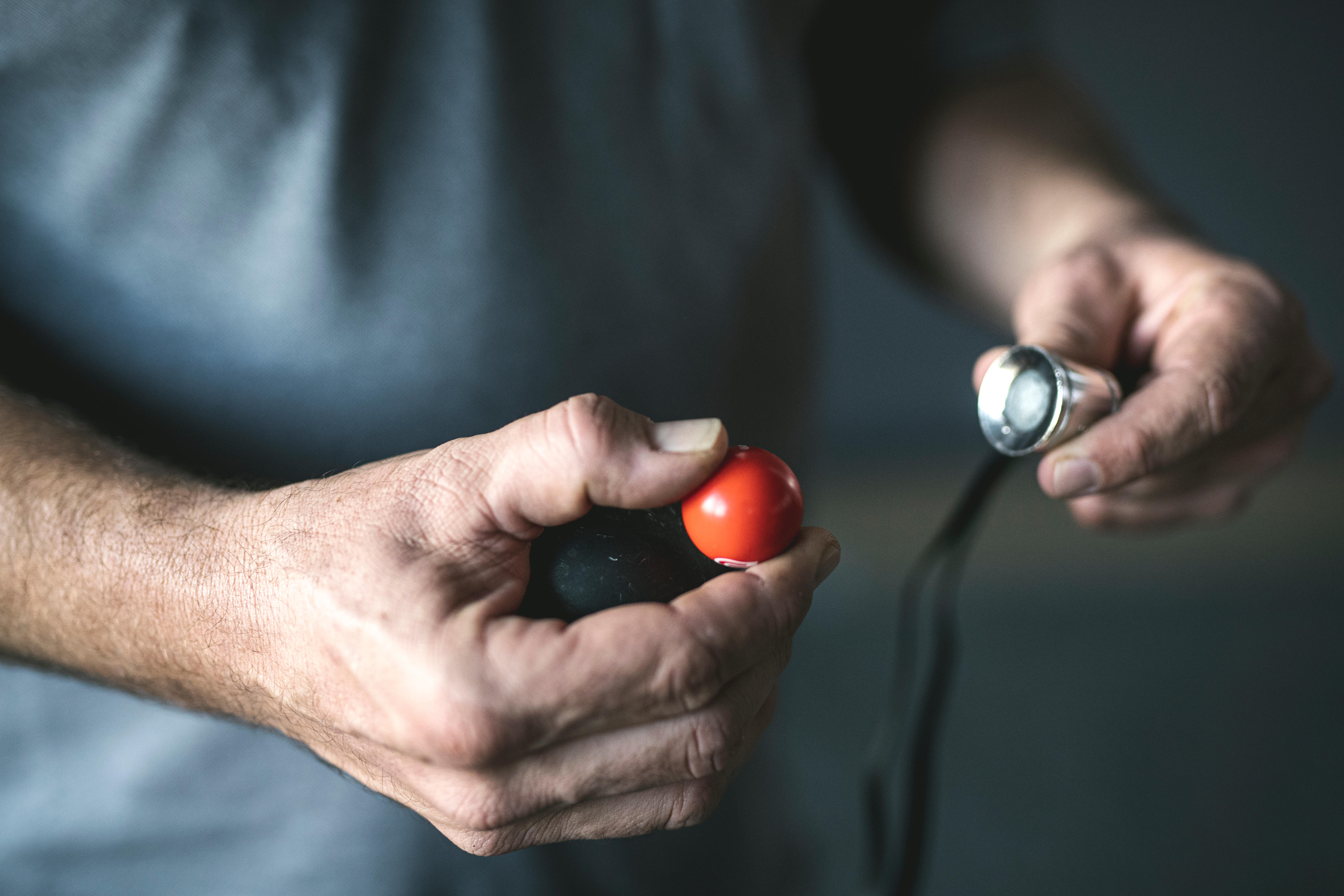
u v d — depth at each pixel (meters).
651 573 0.39
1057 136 0.67
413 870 0.54
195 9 0.47
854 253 2.64
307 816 0.54
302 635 0.38
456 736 0.37
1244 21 2.72
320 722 0.40
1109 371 0.50
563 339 0.54
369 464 0.41
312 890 0.54
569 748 0.38
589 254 0.54
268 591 0.39
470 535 0.38
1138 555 1.93
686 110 0.56
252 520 0.41
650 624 0.37
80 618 0.42
